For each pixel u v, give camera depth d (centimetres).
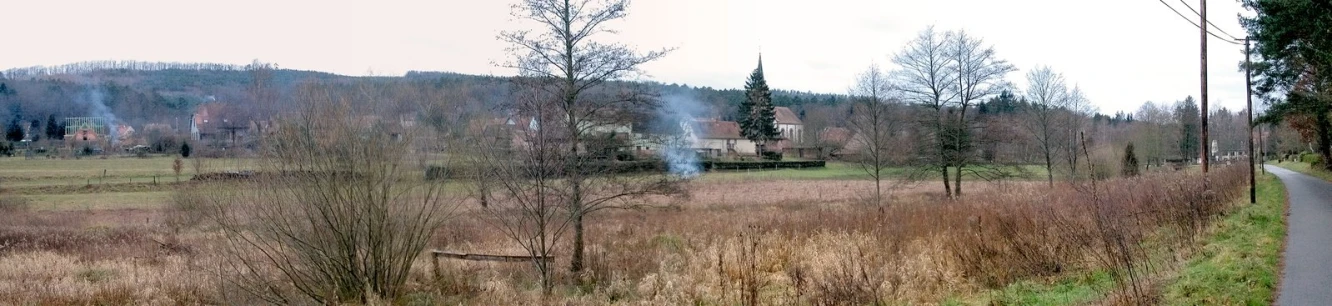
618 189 1528
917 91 3036
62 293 1362
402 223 1289
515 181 1336
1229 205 1719
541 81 1378
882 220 1759
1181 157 6588
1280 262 984
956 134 2978
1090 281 1011
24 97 9175
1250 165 1875
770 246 1516
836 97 14038
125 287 1394
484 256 1424
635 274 1434
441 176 1351
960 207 2058
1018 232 1284
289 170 1211
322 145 1220
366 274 1260
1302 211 1648
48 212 2991
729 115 12262
